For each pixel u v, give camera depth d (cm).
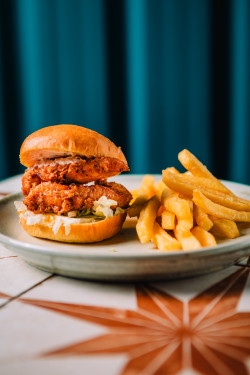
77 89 115
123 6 109
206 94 113
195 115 115
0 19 108
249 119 112
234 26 107
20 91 114
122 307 32
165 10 109
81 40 112
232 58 110
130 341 28
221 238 43
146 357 26
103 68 113
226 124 115
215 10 108
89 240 42
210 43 110
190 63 112
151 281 35
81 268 34
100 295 34
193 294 34
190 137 117
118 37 111
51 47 112
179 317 30
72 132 42
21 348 27
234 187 58
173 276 35
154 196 45
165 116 116
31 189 43
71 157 44
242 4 105
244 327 29
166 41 110
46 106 115
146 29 110
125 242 43
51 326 30
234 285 35
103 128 117
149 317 31
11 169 118
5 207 49
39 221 42
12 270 38
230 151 116
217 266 36
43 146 42
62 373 25
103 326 29
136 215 45
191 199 45
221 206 43
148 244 42
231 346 27
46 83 114
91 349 27
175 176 45
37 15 109
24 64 112
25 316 31
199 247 37
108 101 116
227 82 112
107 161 43
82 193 43
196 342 28
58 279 36
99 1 109
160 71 112
